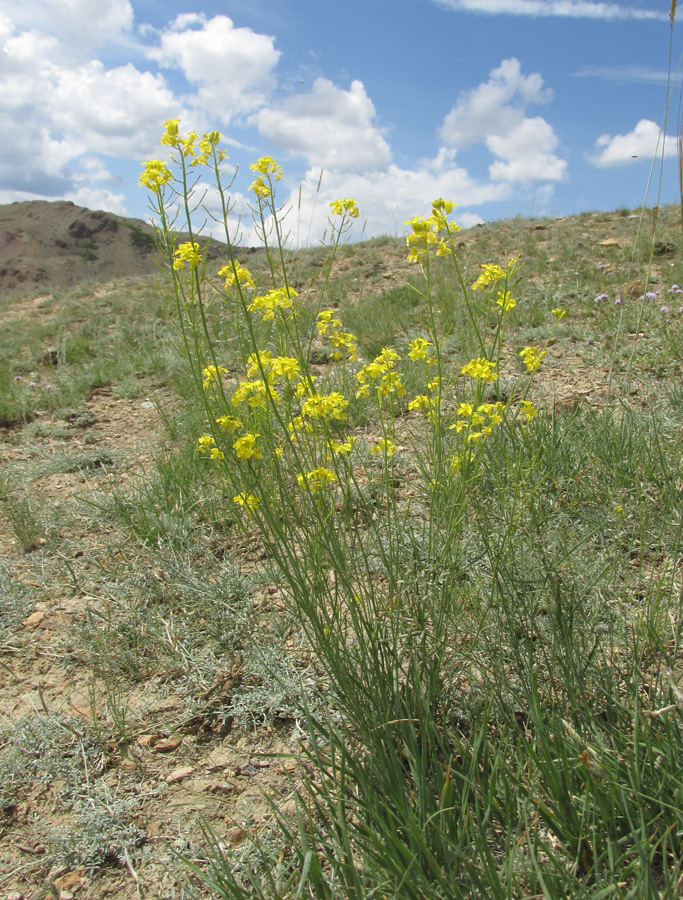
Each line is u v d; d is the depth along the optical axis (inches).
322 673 93.5
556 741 62.6
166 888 66.7
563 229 475.8
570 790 60.5
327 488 77.7
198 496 147.0
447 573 84.2
